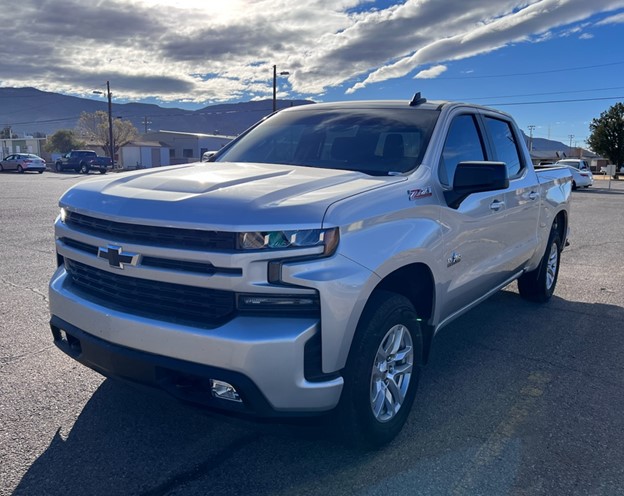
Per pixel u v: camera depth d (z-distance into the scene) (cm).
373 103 447
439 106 416
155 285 273
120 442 311
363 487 276
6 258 786
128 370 279
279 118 471
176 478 279
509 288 704
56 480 275
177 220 261
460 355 463
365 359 282
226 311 258
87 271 307
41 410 343
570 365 444
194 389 270
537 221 547
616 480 286
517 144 530
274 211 259
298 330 253
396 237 301
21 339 463
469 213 386
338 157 390
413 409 362
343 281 263
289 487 275
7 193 2039
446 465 297
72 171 4725
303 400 260
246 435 322
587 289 702
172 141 7412
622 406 371
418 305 357
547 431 336
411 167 362
